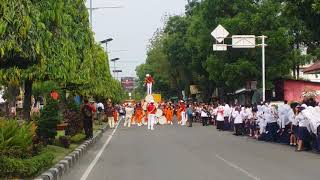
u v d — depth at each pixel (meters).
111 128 45.81
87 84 28.19
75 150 20.69
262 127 28.47
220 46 35.25
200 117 57.28
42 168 13.91
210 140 29.50
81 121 27.39
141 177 14.64
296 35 46.78
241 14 43.28
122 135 35.56
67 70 19.59
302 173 14.98
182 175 14.84
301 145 22.00
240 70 43.19
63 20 19.09
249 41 35.34
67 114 26.95
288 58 43.62
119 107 71.88
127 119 50.25
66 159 16.95
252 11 43.84
